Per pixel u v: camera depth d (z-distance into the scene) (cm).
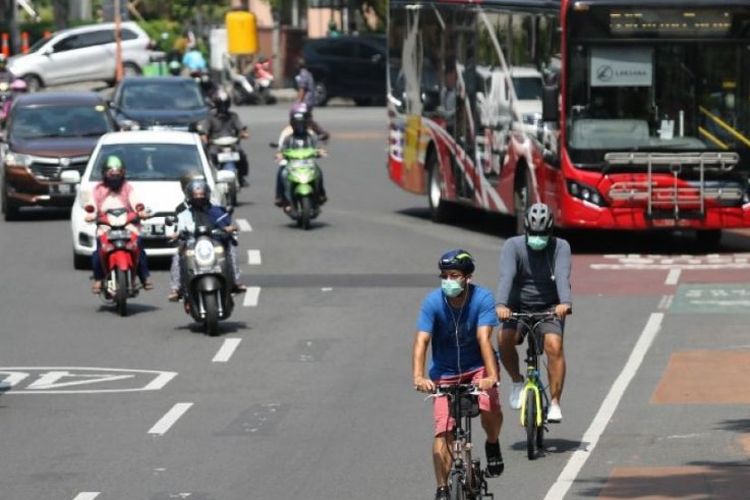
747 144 7062
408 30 8919
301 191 8044
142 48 16638
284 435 3862
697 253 7288
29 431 3944
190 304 5297
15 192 8519
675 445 3738
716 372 4631
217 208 5362
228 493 3297
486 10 7806
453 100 8256
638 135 7025
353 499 3234
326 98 17538
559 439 3819
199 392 4412
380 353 4972
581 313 5669
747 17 7056
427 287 6256
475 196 8006
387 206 9431
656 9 7025
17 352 5044
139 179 6775
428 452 3662
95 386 4506
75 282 6494
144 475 3466
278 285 6328
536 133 7256
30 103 8812
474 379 2945
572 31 6994
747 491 3259
